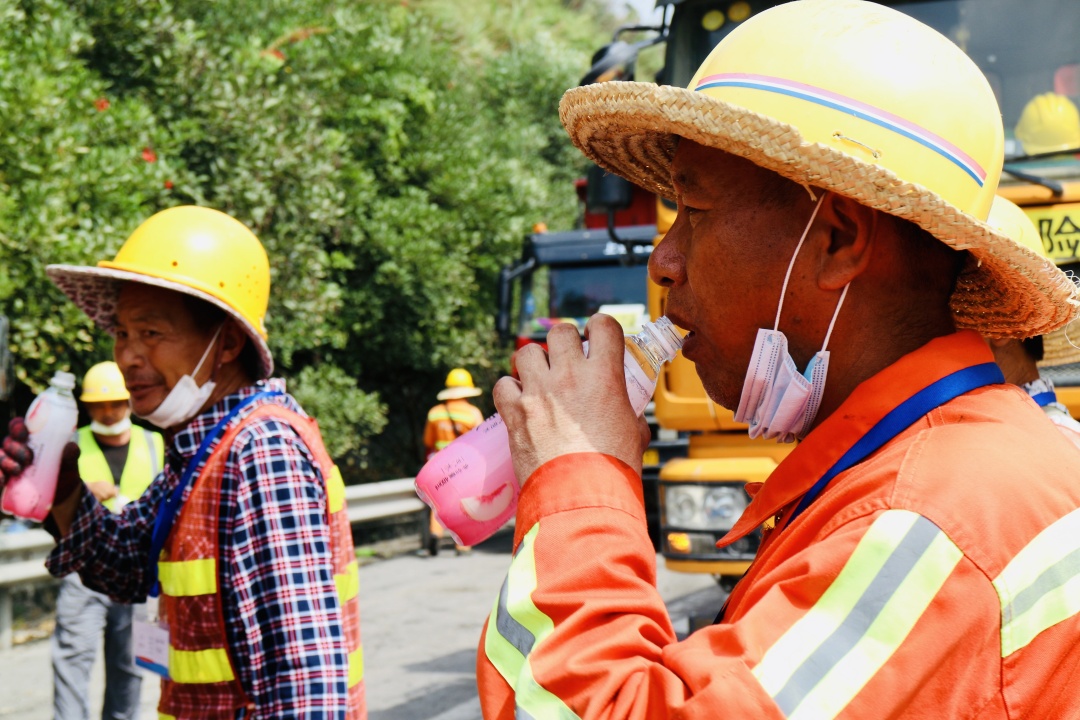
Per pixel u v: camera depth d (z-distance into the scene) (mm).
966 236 1089
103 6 9344
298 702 2021
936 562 930
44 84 7664
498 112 18125
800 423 1253
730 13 4676
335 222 11336
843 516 1011
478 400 15852
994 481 978
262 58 10977
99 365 5375
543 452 1161
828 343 1198
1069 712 948
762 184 1205
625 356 1397
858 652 915
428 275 12789
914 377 1129
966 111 1144
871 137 1101
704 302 1258
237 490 2154
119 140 8906
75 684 4828
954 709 902
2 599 6910
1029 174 4227
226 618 2129
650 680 974
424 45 14961
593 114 1287
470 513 1527
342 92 12422
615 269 10969
